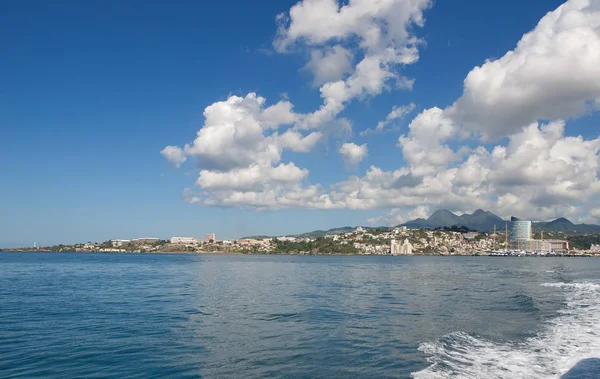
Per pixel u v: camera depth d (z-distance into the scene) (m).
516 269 128.12
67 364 19.09
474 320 30.42
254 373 17.72
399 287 60.28
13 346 22.25
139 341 23.56
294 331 26.56
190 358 20.06
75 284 63.00
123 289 54.81
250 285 62.56
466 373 17.03
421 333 25.77
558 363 18.30
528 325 27.91
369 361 19.36
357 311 35.28
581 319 30.31
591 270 121.31
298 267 136.12
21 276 82.81
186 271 105.56
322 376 17.22
